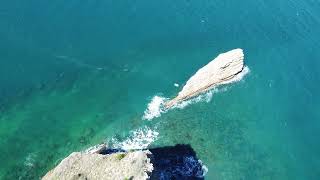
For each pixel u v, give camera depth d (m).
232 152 64.31
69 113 66.38
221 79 72.69
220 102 70.88
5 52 72.00
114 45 77.25
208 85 71.75
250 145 65.62
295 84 75.56
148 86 71.94
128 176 49.97
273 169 63.28
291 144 66.94
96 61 74.06
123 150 61.97
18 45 73.50
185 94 69.81
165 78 73.62
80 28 78.56
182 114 68.25
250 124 68.56
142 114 67.50
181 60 77.12
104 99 69.06
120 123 65.94
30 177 57.97
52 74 70.88
